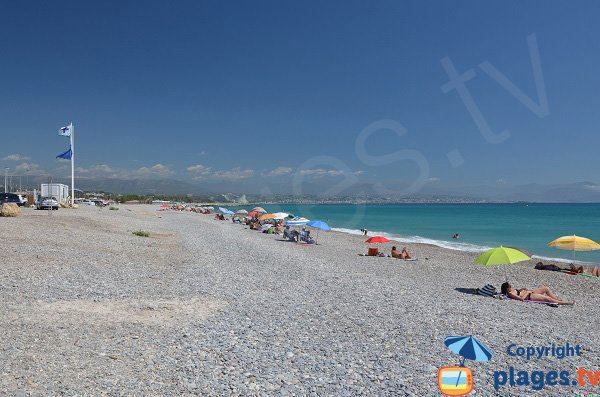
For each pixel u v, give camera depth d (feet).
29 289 37.68
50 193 187.62
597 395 22.04
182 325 30.94
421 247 113.60
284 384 21.62
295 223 114.32
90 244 68.33
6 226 73.26
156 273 51.11
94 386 20.11
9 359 22.49
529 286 59.16
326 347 27.58
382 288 49.06
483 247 116.88
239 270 57.47
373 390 21.36
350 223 230.07
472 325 34.12
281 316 34.73
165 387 20.53
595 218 280.10
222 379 21.84
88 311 32.83
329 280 52.95
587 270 77.15
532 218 285.64
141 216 185.47
